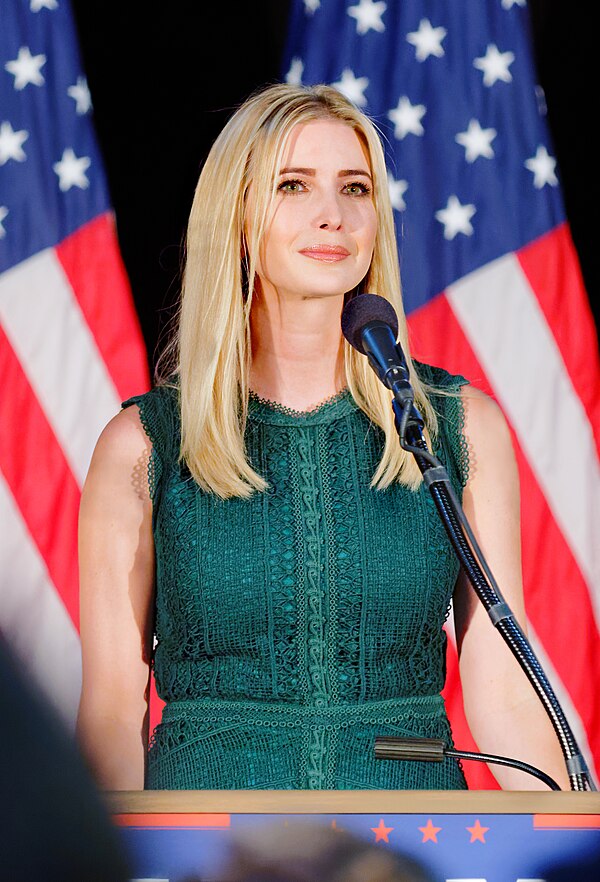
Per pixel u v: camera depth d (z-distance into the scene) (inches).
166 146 553.3
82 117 536.1
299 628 286.0
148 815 157.3
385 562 291.3
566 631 506.9
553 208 533.6
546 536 513.3
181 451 302.2
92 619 297.1
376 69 538.6
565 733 209.8
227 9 558.9
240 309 305.7
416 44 540.7
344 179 303.3
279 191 300.2
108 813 75.9
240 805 158.1
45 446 511.2
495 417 323.0
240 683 283.7
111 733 286.0
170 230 550.0
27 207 525.3
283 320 307.4
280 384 311.0
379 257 314.7
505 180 534.0
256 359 313.4
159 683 296.4
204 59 557.3
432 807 159.3
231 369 301.6
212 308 305.1
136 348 519.2
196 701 285.0
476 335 523.2
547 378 521.7
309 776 273.9
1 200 525.3
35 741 68.3
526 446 517.7
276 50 559.2
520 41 545.0
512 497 316.2
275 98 309.6
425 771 280.1
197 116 555.2
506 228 530.6
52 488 509.0
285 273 297.4
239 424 304.7
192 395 301.4
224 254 305.3
